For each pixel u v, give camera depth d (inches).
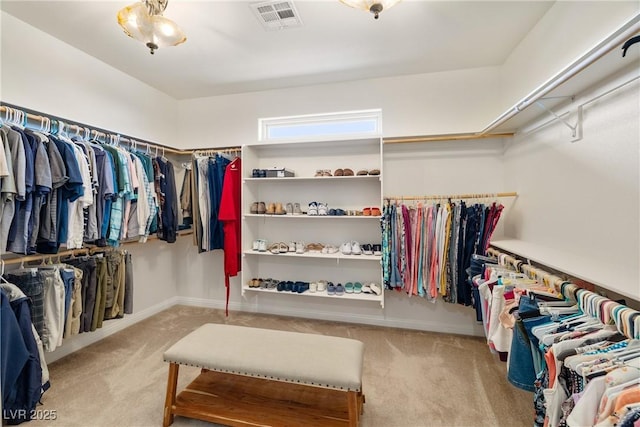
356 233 115.7
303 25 77.9
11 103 74.4
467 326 105.7
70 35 82.9
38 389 63.1
